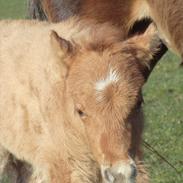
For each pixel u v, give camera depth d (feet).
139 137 30.12
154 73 74.28
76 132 28.89
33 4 41.01
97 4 37.83
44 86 30.17
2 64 32.83
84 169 30.09
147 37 29.04
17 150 32.65
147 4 36.68
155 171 40.45
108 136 26.66
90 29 30.71
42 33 32.37
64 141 29.66
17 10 143.33
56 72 29.40
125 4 37.24
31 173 34.81
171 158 42.93
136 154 30.27
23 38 32.83
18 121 31.73
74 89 27.58
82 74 27.53
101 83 27.02
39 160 31.45
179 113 54.29
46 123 30.32
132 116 27.27
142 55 28.81
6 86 32.27
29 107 31.07
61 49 28.37
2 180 36.19
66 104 28.71
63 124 29.40
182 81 68.44
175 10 35.50
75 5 38.52
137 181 30.42
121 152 26.55
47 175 31.12
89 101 26.96
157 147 45.21
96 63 27.61
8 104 32.17
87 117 27.14
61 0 38.93
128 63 27.78
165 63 79.36
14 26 34.27
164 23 36.22
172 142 46.06
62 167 30.27
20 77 31.55
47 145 30.58
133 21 37.50
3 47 33.32
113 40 29.14
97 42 28.68
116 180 26.25
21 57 31.99
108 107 26.71
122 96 26.78
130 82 27.22
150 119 52.39
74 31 31.27
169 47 36.88
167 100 60.03
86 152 29.50
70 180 30.30
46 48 30.96
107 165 26.50
